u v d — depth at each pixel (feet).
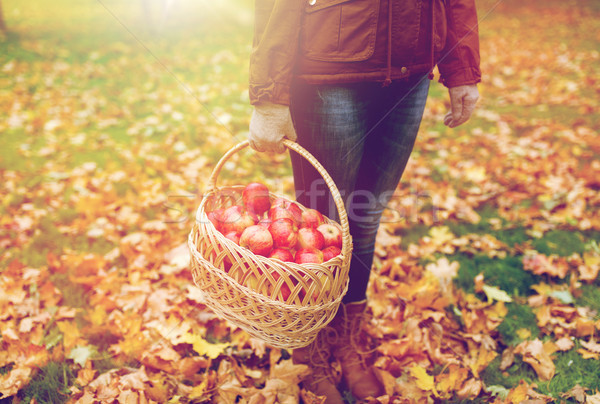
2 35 22.89
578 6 32.86
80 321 6.71
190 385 5.81
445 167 11.41
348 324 5.99
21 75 17.51
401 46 4.41
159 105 15.28
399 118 4.99
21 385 5.64
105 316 6.70
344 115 4.61
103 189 10.02
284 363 5.84
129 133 13.15
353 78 4.40
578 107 15.35
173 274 7.58
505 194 10.34
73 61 19.47
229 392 5.53
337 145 4.76
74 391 5.61
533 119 14.48
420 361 6.16
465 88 4.99
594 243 8.53
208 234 4.48
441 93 17.10
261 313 4.34
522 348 6.26
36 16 28.53
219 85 17.63
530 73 19.36
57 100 15.33
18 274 7.55
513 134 13.43
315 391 5.63
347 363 5.81
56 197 9.87
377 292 7.23
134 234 8.57
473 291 7.53
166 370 5.89
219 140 12.66
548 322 6.79
